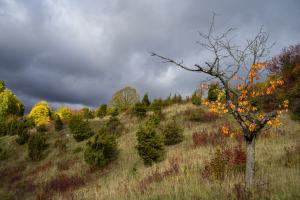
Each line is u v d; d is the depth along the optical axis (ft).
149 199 27.17
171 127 65.82
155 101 117.39
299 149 34.73
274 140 47.26
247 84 23.89
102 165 60.34
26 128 120.37
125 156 63.67
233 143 51.01
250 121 24.49
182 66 23.68
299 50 56.90
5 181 68.08
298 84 51.80
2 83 189.37
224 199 22.07
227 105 24.50
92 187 45.03
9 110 169.89
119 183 41.60
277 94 44.37
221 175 30.27
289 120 59.16
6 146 98.37
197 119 80.89
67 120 128.06
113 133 86.17
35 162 78.64
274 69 52.85
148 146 53.36
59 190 50.24
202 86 25.25
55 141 92.68
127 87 156.87
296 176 24.53
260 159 35.81
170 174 37.50
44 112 134.51
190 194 24.99
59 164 69.56
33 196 52.19
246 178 24.17
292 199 19.17
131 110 113.91
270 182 24.52
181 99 122.21
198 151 49.60
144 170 48.42
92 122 110.83
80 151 77.97
